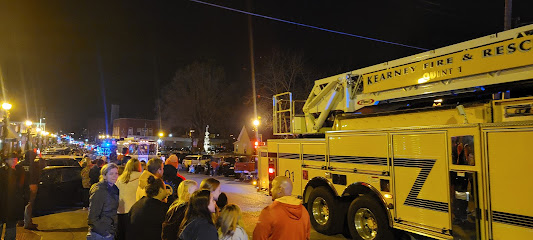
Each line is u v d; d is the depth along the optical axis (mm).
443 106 5770
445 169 5164
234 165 24516
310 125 9344
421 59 6434
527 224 4180
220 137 61656
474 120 5301
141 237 4082
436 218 5246
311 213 8086
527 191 4207
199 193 3369
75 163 16750
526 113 4645
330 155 7520
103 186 4891
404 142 5859
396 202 5945
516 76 5070
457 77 5789
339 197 7465
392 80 6988
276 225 3486
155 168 5555
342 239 7555
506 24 10734
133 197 5594
